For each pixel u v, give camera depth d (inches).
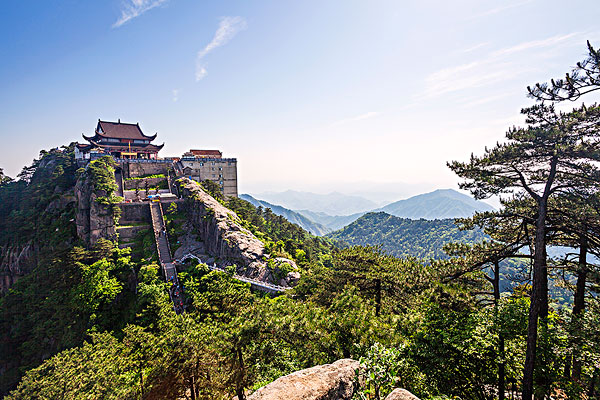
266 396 331.3
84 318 2143.2
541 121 758.5
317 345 770.8
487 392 693.9
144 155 4549.7
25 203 3818.9
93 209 2901.1
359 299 880.9
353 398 359.9
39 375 1192.2
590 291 842.2
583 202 743.1
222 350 812.6
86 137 4055.1
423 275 977.5
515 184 836.0
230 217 3080.7
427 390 645.3
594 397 649.0
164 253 2699.3
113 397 1013.2
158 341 1051.3
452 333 658.2
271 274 2274.9
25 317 2384.4
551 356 633.6
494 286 928.3
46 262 2699.3
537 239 722.2
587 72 637.9
